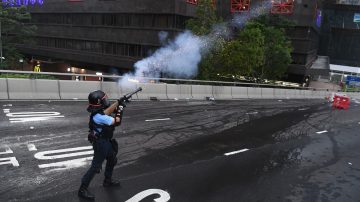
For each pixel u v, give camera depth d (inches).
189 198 238.8
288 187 280.1
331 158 381.4
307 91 1499.8
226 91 941.8
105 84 632.4
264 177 297.4
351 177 321.4
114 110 217.6
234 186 269.6
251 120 568.1
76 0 1897.1
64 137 345.7
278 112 706.2
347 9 2758.4
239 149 377.7
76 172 262.5
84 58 1909.4
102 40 1806.1
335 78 2701.8
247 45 1231.5
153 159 311.4
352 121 681.6
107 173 237.5
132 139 369.7
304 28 1987.0
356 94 1811.0
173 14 1499.8
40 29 2177.7
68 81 575.2
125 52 1713.8
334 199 264.5
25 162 272.1
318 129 550.9
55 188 231.3
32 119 402.6
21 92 517.7
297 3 1964.8
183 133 422.0
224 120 543.2
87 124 405.7
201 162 318.7
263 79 1616.6
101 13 1791.3
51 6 2064.5
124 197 228.8
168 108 602.9
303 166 341.1
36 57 2285.9
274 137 456.8
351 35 2783.0
